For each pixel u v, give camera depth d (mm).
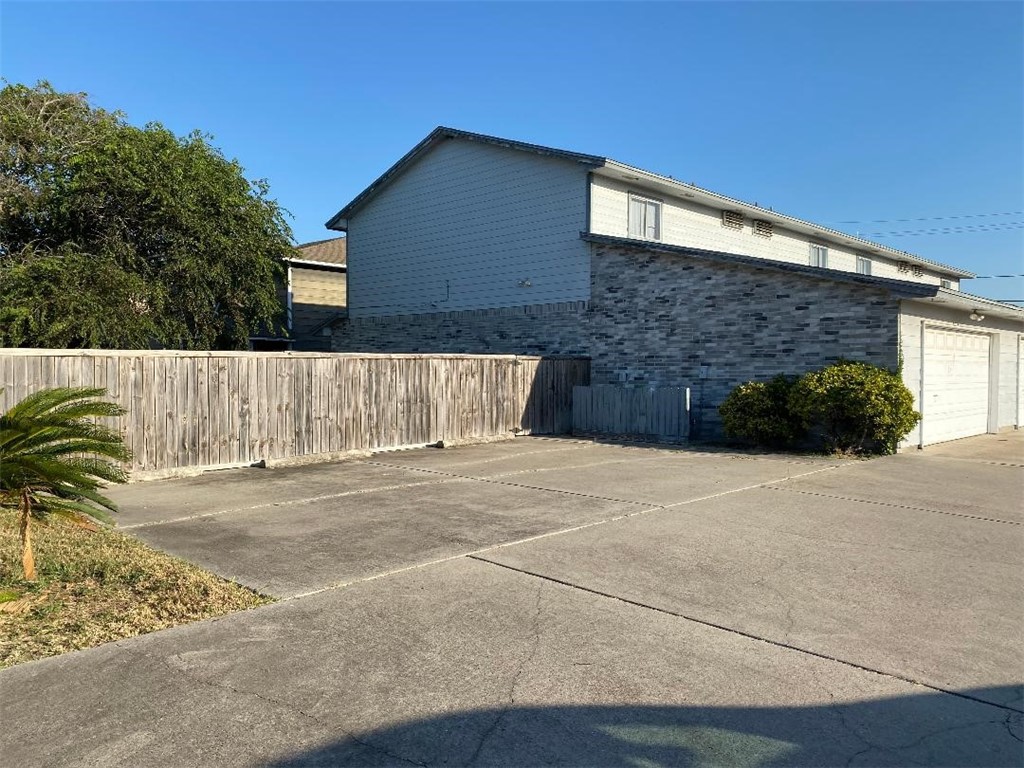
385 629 4762
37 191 16656
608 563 6270
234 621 4895
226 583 5664
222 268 17938
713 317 16109
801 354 14758
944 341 15453
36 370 9703
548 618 4969
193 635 4648
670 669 4176
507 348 20141
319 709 3705
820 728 3533
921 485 10234
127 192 16469
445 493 9586
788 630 4766
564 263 18781
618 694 3875
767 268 15086
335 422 13047
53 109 17297
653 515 8188
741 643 4551
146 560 6160
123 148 16219
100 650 4406
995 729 3531
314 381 12750
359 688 3938
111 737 3432
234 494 9547
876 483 10383
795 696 3857
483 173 20609
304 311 26531
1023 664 4262
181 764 3219
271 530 7484
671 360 16828
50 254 16391
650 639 4609
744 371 15633
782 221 23000
